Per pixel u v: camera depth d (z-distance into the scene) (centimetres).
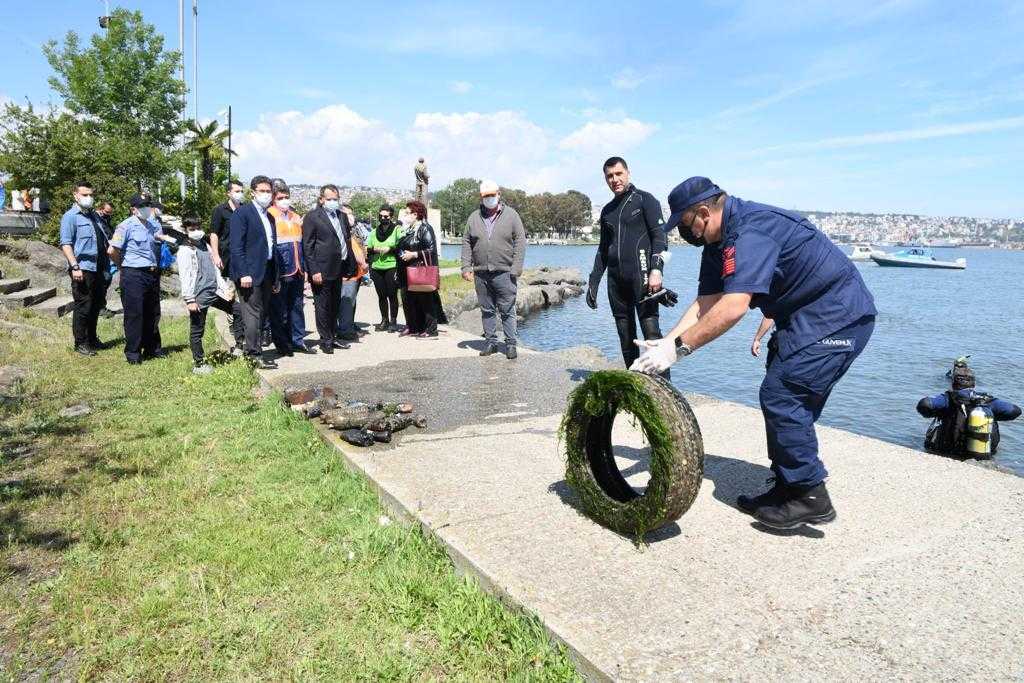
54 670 248
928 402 873
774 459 335
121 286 796
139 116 2991
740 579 290
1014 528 343
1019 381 1655
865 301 320
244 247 747
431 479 410
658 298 548
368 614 278
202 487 418
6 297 1076
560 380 709
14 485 414
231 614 280
